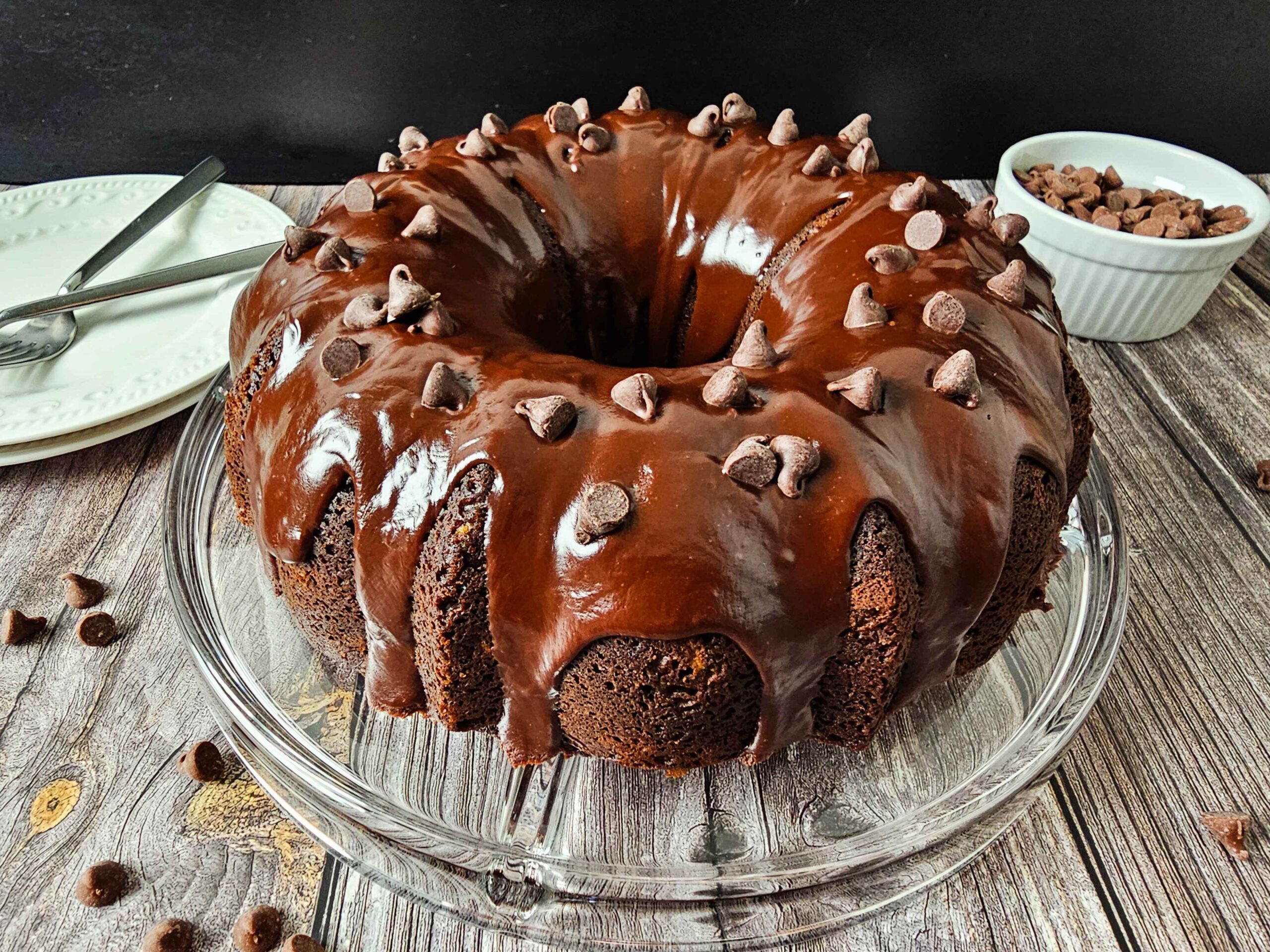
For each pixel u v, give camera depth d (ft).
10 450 1.11
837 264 0.95
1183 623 1.02
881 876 0.80
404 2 1.52
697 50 1.58
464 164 1.05
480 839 0.80
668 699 0.75
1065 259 1.34
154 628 1.00
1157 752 0.91
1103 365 1.36
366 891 0.81
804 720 0.81
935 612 0.78
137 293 1.25
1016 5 1.54
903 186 0.98
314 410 0.80
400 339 0.81
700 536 0.70
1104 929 0.79
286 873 0.82
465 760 0.87
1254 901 0.81
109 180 1.52
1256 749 0.91
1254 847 0.84
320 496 0.79
